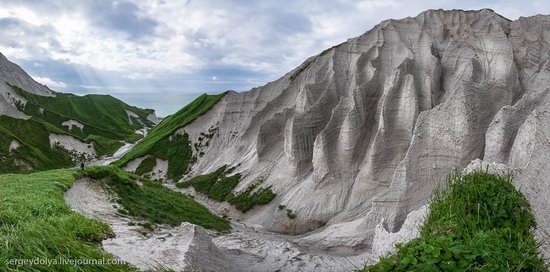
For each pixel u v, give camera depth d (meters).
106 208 27.52
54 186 25.64
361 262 26.05
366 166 38.62
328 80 49.16
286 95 59.41
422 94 39.19
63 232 11.86
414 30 46.94
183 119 78.81
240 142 59.78
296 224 38.34
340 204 38.22
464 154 31.16
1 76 124.06
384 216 30.52
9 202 18.08
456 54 42.44
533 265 7.95
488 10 46.78
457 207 10.54
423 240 8.29
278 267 25.11
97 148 99.19
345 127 40.44
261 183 47.16
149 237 22.19
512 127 29.25
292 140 44.78
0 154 69.06
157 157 68.75
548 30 43.66
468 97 32.22
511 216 10.35
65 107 138.12
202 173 61.03
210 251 22.41
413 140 32.06
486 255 7.48
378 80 43.25
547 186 16.84
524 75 39.50
